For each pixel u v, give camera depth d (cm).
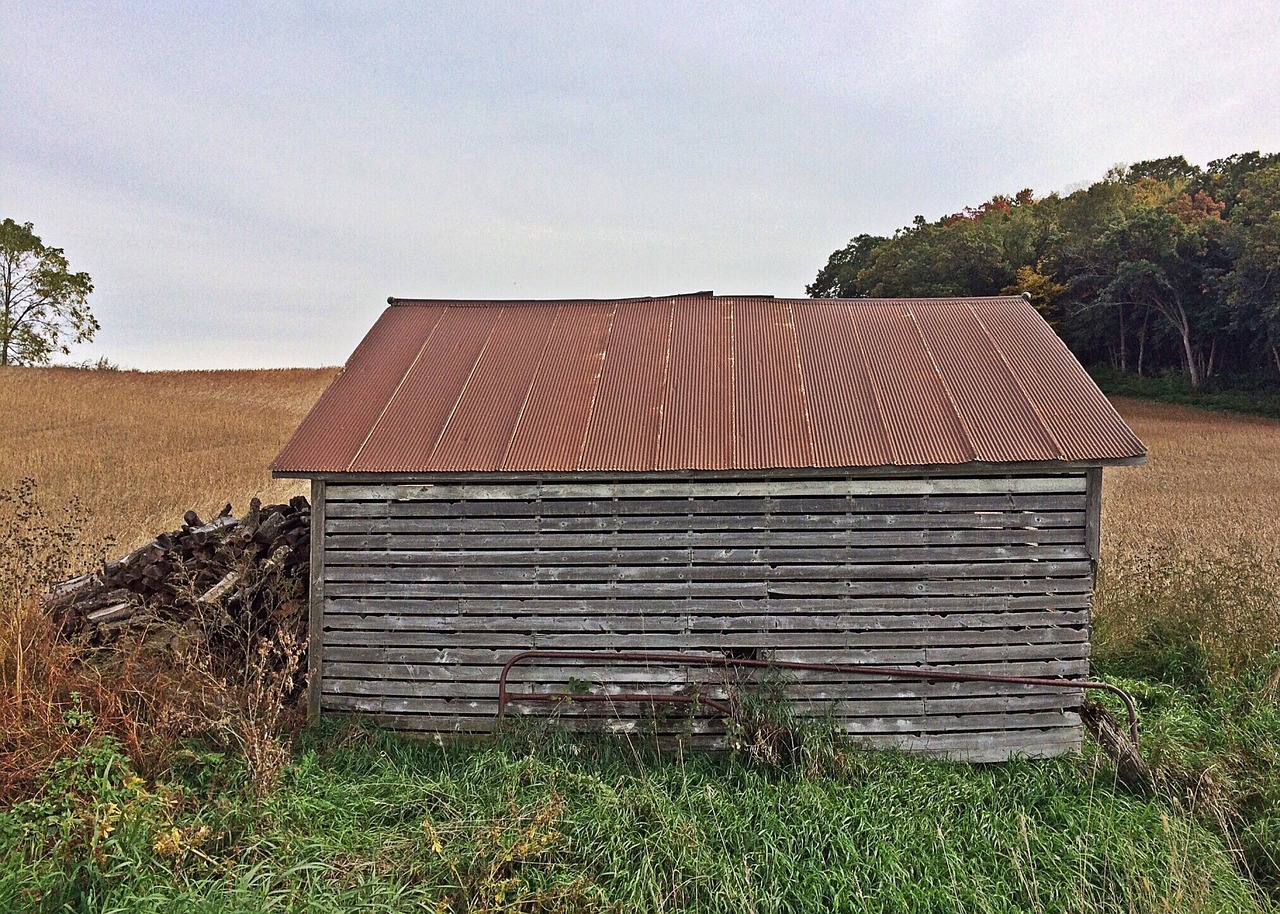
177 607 716
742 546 645
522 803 529
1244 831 545
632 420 685
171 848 433
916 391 702
